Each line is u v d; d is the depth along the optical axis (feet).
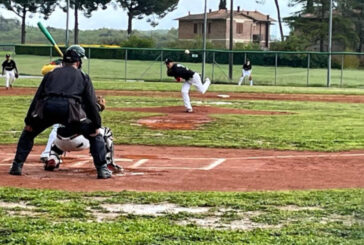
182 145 55.72
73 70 37.63
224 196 32.37
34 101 37.68
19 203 30.14
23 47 231.09
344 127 72.59
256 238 24.82
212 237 24.98
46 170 40.24
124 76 192.95
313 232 25.75
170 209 29.68
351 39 311.47
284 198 32.12
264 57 211.61
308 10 314.14
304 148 54.75
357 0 324.80
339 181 38.19
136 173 40.04
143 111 87.56
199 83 86.58
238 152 52.11
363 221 27.35
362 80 198.49
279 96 130.31
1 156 46.98
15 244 23.68
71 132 38.88
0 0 328.08
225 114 86.07
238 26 339.98
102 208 29.58
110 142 39.47
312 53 176.96
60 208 29.17
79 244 23.77
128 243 24.02
